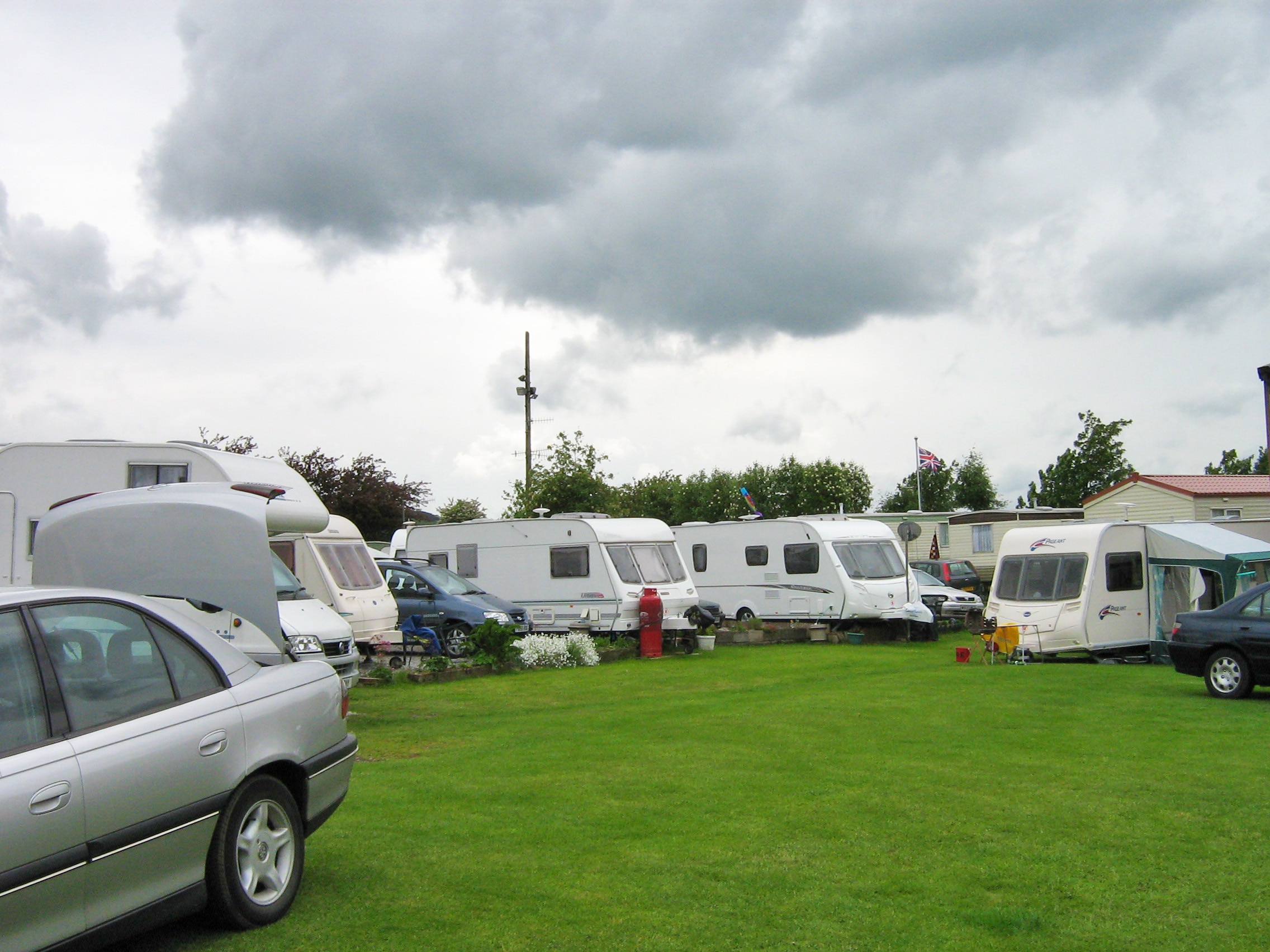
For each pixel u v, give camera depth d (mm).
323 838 7027
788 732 11281
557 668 19188
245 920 5195
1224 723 11633
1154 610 19641
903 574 25891
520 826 7367
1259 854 6629
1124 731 11164
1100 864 6461
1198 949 5117
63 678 4617
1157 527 19797
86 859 4348
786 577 26344
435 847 6816
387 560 21828
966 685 15633
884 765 9398
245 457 15516
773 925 5445
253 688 5453
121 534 8133
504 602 21547
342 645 14336
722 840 7000
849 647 23922
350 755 6133
